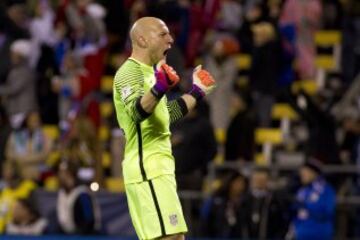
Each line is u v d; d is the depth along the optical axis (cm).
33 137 5231
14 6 6131
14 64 5734
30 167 5009
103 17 5934
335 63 5862
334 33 5941
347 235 4572
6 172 4903
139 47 2450
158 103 2375
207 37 5556
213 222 4453
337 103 5397
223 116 5362
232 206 4419
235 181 4425
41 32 6000
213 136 4406
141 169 2425
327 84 5631
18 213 4591
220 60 5356
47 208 4678
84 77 5506
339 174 4688
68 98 5659
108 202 4712
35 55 5978
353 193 4662
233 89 5381
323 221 4222
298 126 5428
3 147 5322
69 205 4581
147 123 2425
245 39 5775
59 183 4684
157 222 2411
